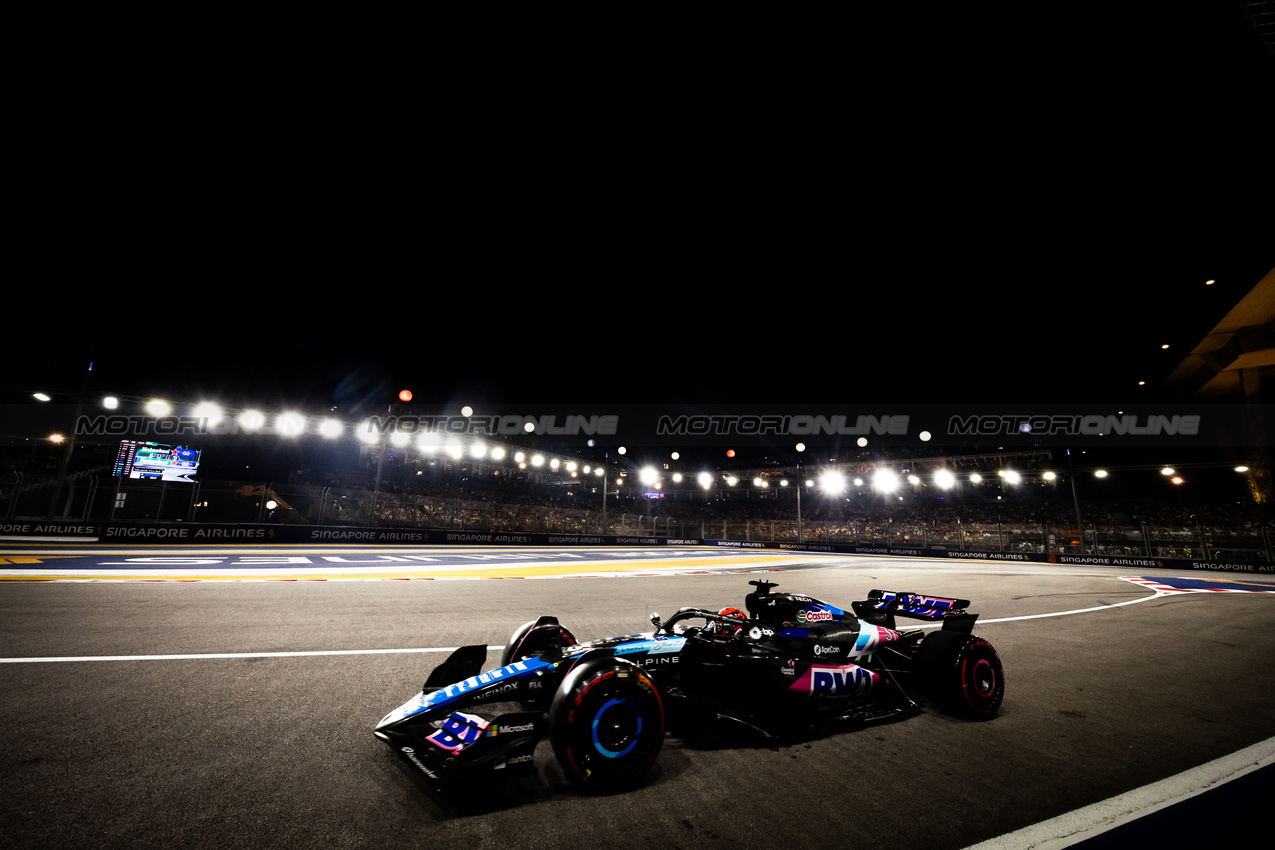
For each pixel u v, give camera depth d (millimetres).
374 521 23562
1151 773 3209
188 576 10609
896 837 2438
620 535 35375
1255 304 25766
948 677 3984
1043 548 28156
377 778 2836
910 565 22094
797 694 3668
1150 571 21391
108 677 4340
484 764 2510
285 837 2285
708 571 17344
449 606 8258
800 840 2387
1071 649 6590
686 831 2438
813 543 33625
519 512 30516
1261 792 2971
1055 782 3061
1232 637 7590
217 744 3188
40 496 19875
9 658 4773
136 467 21000
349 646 5570
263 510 23516
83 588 8633
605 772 2756
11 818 2342
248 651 5250
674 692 3732
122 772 2809
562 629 4328
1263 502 30812
